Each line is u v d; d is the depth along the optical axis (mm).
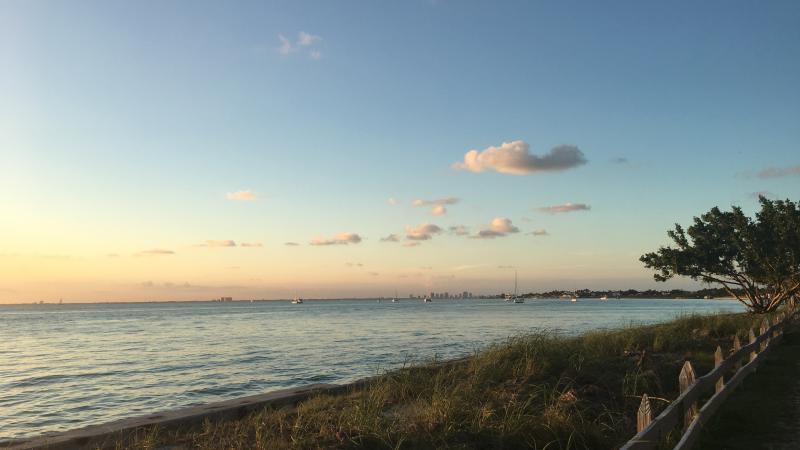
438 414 7477
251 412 9828
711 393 9633
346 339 40156
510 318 71750
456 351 29203
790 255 26469
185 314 118438
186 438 8156
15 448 7621
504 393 9031
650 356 11867
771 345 14547
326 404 9812
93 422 15172
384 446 6617
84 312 156375
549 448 6672
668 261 30250
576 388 9492
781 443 6980
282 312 122812
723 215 29844
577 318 68750
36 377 23812
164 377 22984
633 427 7574
